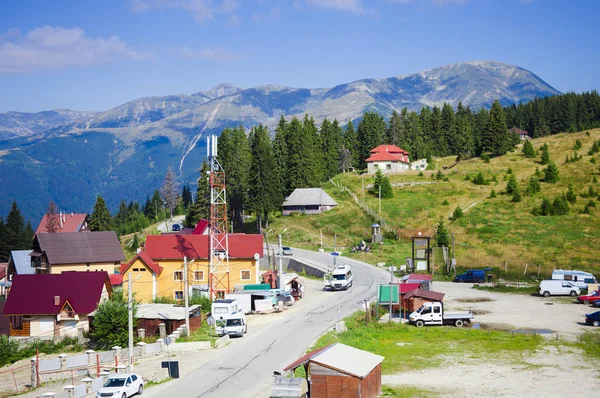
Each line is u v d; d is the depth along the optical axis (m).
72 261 106.06
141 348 60.25
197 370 53.75
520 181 158.88
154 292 90.19
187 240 95.75
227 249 89.75
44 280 78.81
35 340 72.19
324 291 97.50
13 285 78.25
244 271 94.75
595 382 48.19
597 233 121.12
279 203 157.75
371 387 43.66
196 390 47.56
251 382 49.34
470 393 45.75
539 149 189.00
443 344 62.03
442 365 54.06
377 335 66.50
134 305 69.19
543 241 119.19
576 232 122.50
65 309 76.00
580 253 111.69
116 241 111.69
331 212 158.38
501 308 80.69
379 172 166.12
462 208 145.88
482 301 85.69
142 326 70.38
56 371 56.41
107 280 81.31
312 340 63.09
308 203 161.12
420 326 71.31
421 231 133.88
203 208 155.25
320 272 110.06
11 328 77.31
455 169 181.75
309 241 139.88
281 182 176.00
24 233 168.00
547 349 59.16
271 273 96.88
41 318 76.81
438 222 138.75
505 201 145.62
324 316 76.56
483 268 105.62
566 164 164.50
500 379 49.44
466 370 52.31
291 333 67.25
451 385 47.97
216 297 89.25
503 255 113.31
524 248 116.25
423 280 89.12
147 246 95.25
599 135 193.12
